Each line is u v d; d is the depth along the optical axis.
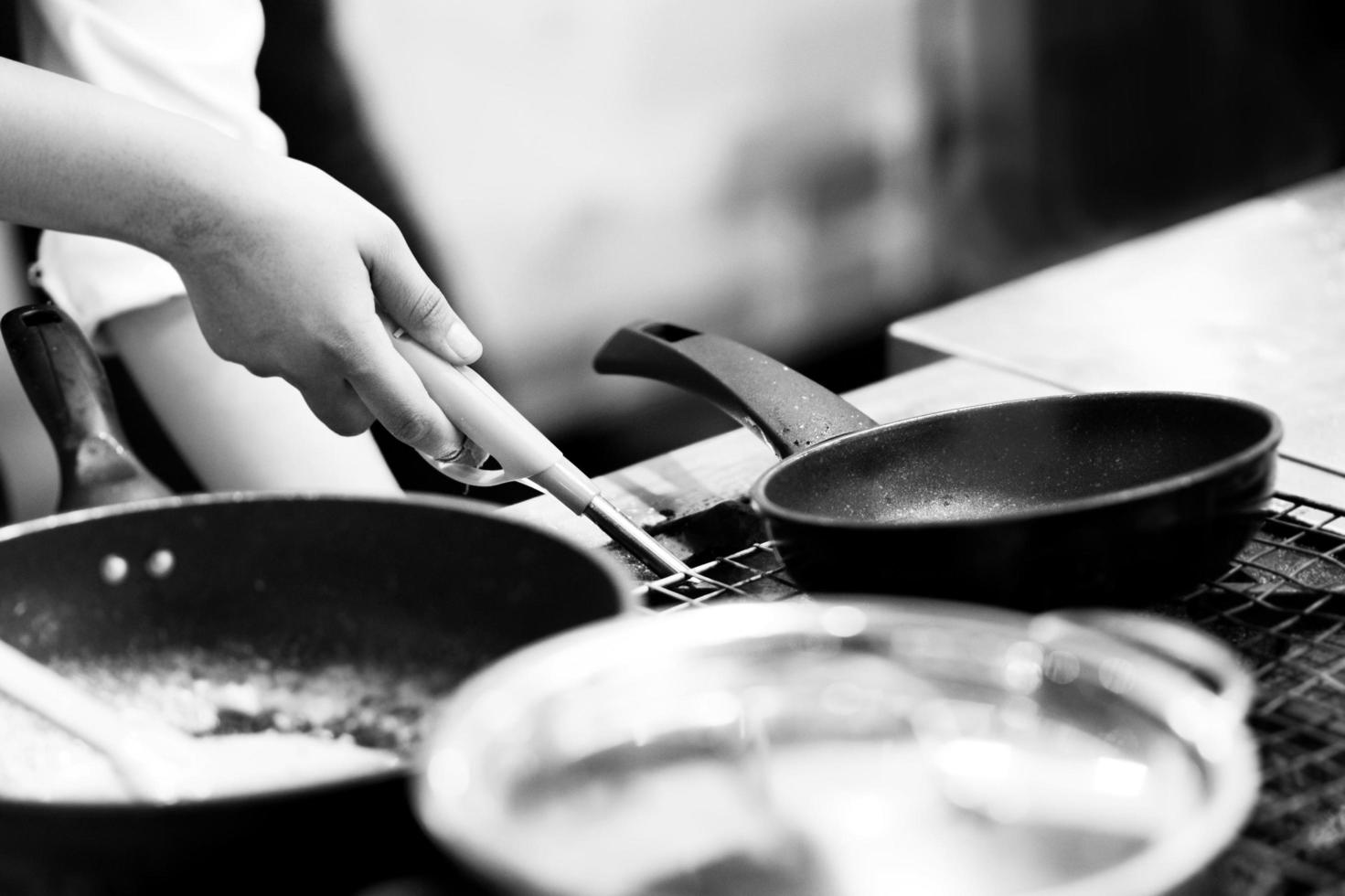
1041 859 0.97
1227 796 0.98
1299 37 3.31
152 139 1.42
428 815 0.98
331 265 1.45
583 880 0.92
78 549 1.25
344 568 1.26
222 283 1.46
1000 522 1.20
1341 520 1.40
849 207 2.81
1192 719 1.03
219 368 1.85
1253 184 3.38
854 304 2.88
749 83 2.62
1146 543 1.22
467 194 2.43
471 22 2.35
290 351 1.47
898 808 1.01
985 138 2.93
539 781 1.03
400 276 1.48
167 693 1.26
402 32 2.30
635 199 2.58
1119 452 1.33
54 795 1.19
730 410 1.44
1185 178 3.27
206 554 1.27
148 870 1.09
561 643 1.07
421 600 1.25
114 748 1.16
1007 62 2.89
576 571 1.18
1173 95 3.16
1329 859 1.13
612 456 2.67
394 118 2.33
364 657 1.26
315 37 2.23
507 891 0.93
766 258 2.75
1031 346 1.77
